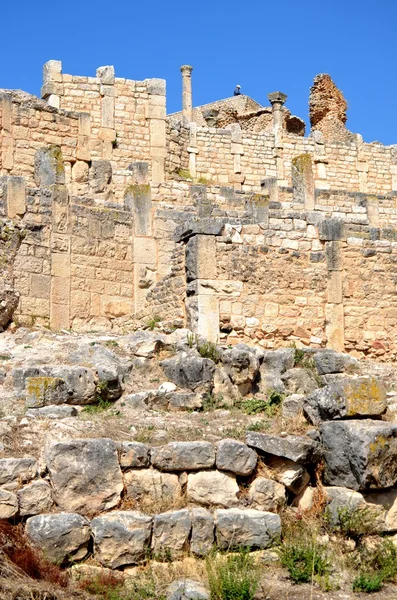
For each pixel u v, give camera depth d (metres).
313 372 14.38
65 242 18.64
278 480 11.49
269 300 17.05
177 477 11.20
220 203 22.89
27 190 18.30
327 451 11.66
